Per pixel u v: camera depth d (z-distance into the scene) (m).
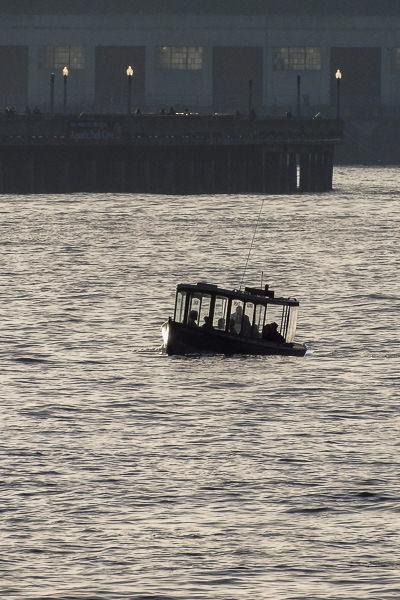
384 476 134.00
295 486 130.88
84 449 141.88
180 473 134.25
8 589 108.25
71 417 155.00
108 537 118.38
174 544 117.19
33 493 128.25
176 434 148.00
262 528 120.75
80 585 109.19
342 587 109.00
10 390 168.38
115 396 165.50
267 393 168.00
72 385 171.62
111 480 132.00
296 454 140.75
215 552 115.62
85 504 125.62
